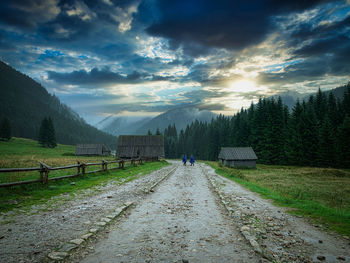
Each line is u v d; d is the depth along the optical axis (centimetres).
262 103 6950
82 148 8781
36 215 634
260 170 4428
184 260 390
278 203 913
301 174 3516
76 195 927
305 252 441
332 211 772
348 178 3169
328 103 7888
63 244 438
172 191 1150
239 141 7319
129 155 5091
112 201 853
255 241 479
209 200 958
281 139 5875
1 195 799
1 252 399
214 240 500
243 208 809
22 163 2547
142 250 436
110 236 507
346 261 403
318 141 5378
